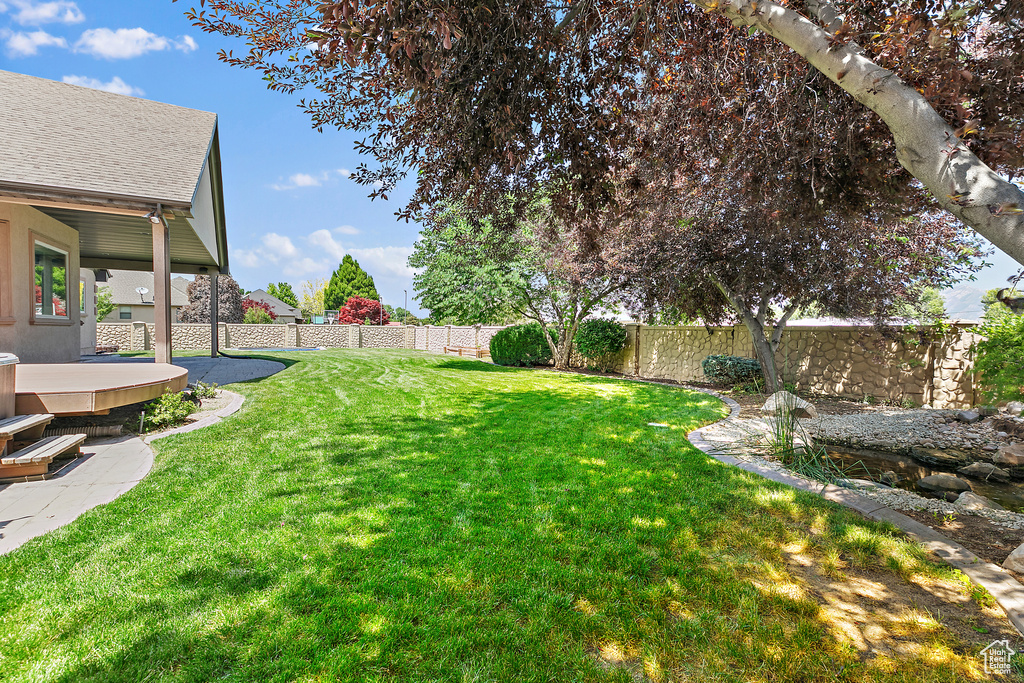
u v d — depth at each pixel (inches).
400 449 175.2
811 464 162.4
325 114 156.7
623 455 170.7
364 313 1555.1
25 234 301.9
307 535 103.3
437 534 105.3
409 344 1028.5
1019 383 254.4
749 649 70.1
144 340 758.5
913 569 92.9
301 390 318.0
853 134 152.5
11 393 161.0
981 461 182.1
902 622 77.0
